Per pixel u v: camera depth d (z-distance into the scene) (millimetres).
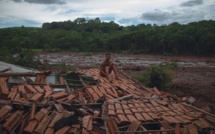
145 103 4086
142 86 6066
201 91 8164
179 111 3697
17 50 12117
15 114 2947
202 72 14297
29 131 2717
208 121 3197
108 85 5383
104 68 6309
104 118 3252
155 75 7574
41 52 49781
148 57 34125
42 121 2910
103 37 73688
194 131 2779
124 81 6227
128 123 3221
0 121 2787
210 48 36812
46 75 5578
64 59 26969
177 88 8703
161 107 3871
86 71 7215
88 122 3197
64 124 2881
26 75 4961
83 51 57031
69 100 4051
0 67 6164
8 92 3770
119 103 3963
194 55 37875
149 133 2805
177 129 2818
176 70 15312
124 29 106625
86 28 104688
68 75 6109
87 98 4805
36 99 3439
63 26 110875
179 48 39375
